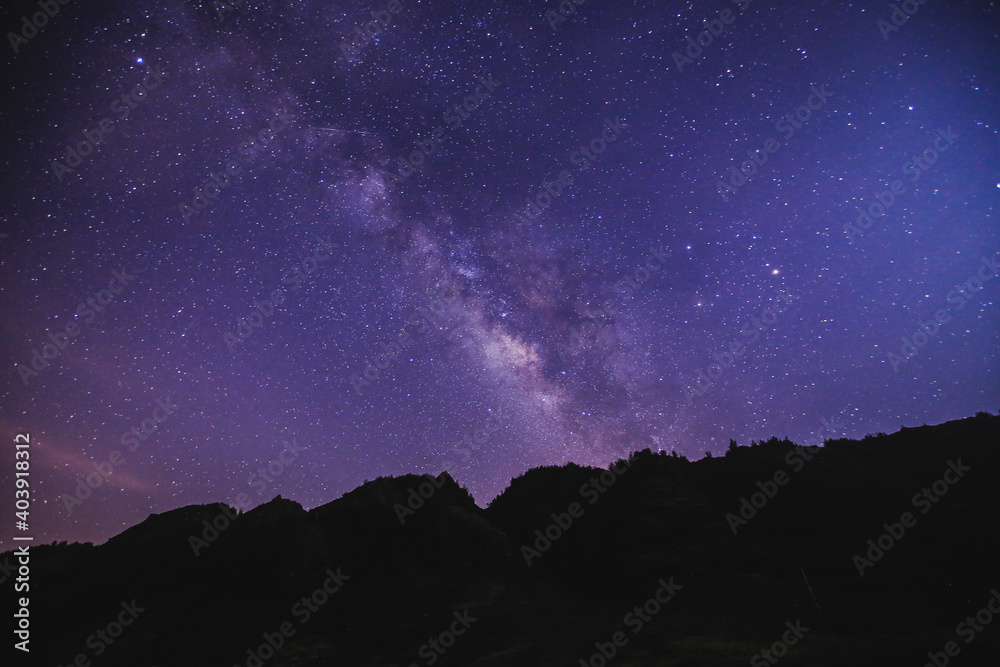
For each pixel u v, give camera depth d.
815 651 7.78
